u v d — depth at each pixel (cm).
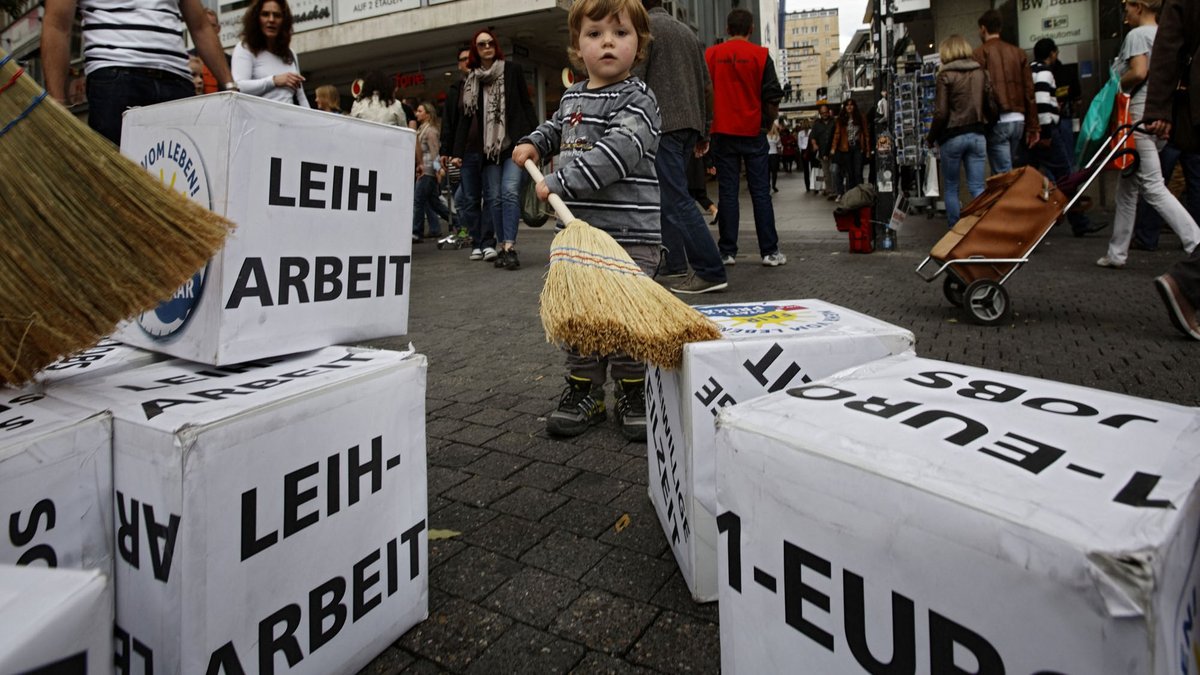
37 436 122
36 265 139
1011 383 129
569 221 229
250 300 162
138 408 134
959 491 90
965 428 108
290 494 143
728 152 670
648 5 501
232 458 131
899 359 152
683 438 184
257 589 138
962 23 1200
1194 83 407
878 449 103
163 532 126
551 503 242
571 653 168
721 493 123
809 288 573
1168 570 77
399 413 169
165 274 145
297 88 523
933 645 93
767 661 118
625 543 215
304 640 148
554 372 388
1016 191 434
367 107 913
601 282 193
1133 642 74
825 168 1723
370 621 164
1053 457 96
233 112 155
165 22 350
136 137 178
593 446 290
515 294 607
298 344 173
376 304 191
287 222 168
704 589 183
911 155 1248
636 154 267
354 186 182
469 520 232
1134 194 608
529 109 728
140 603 132
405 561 173
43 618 76
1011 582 83
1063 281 570
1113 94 613
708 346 175
